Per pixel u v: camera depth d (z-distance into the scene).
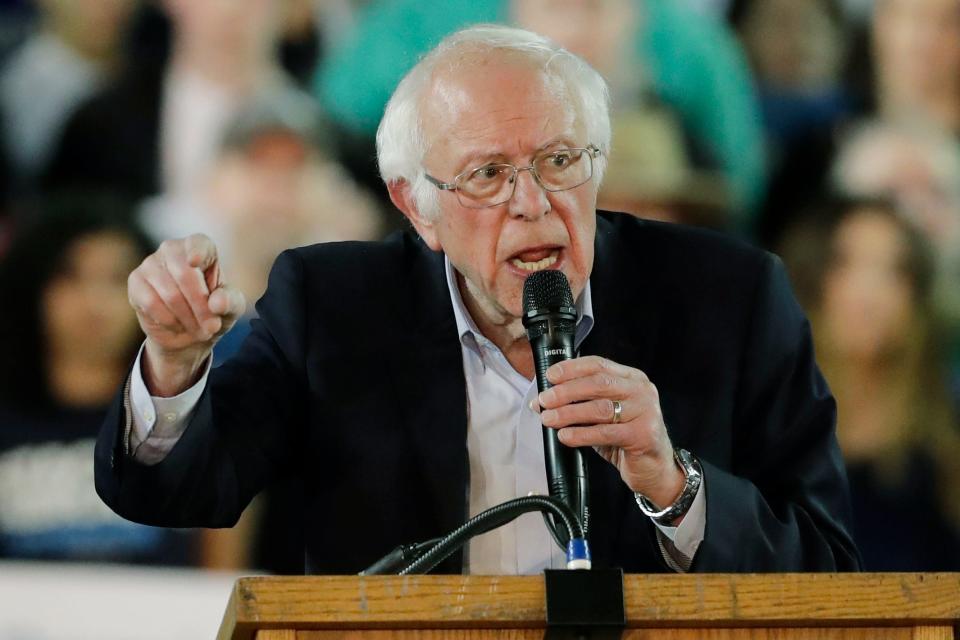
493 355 8.34
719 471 7.24
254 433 8.12
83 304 14.14
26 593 13.34
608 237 8.78
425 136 8.05
